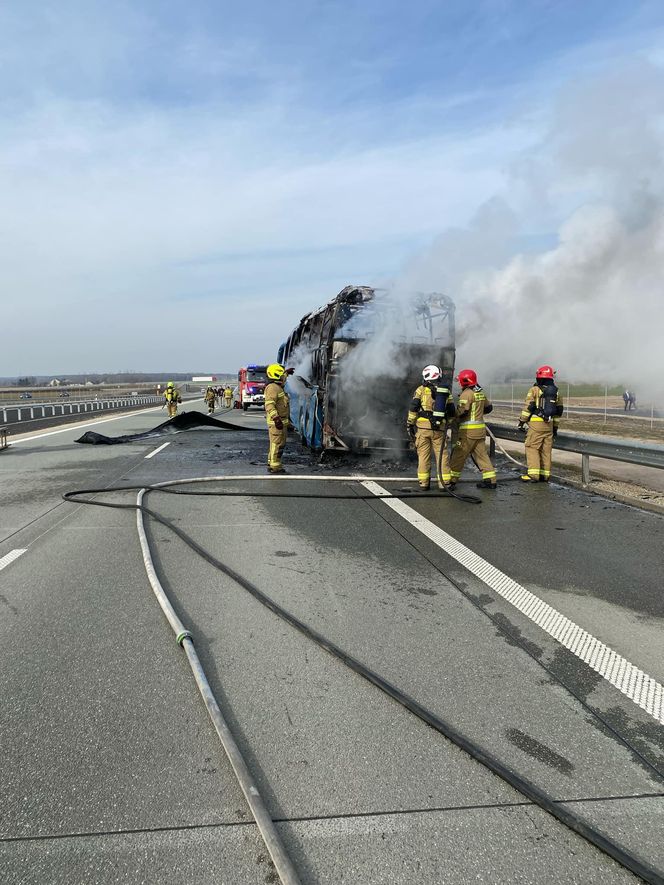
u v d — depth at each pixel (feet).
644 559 17.57
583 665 11.03
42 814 7.22
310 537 19.95
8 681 10.39
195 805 7.38
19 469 35.53
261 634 12.30
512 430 36.73
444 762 8.24
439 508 24.59
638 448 25.07
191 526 21.45
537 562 17.25
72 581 15.44
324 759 8.27
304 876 6.30
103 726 9.05
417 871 6.39
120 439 52.54
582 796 7.54
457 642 11.94
